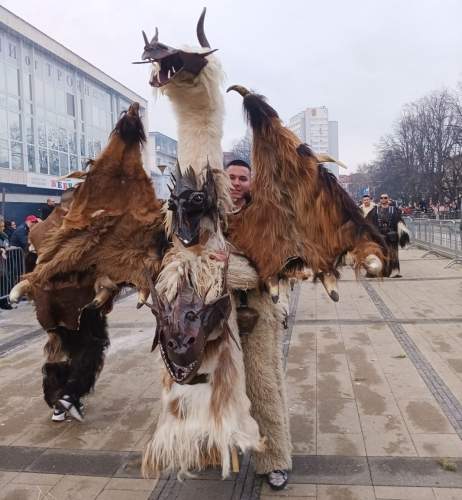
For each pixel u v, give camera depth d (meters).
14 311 9.15
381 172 54.12
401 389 4.67
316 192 2.75
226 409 2.41
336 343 6.26
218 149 2.84
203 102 2.74
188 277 2.51
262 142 2.76
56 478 3.34
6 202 23.33
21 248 9.68
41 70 26.70
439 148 42.84
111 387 5.06
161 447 2.41
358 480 3.15
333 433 3.82
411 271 12.70
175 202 2.59
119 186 3.19
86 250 3.16
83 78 30.75
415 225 19.73
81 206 3.24
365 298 9.16
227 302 2.55
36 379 5.39
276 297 2.73
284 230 2.75
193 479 3.22
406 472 3.23
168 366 2.41
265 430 3.01
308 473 3.25
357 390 4.69
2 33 23.70
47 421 4.28
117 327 7.59
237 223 2.85
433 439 3.67
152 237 3.09
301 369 5.33
